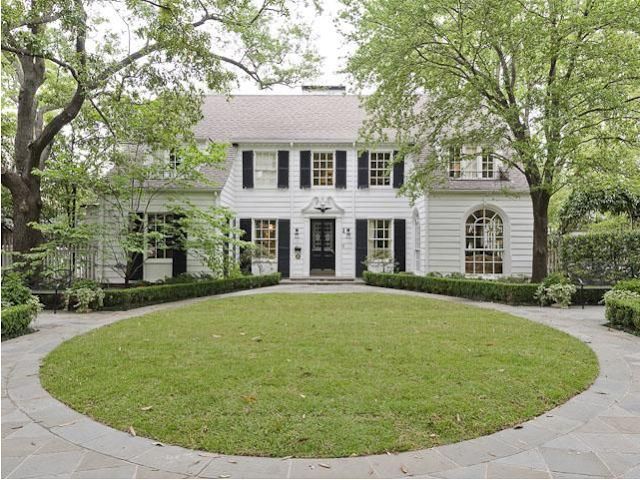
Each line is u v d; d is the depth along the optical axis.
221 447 3.19
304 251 18.50
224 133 19.05
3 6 8.71
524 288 11.20
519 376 4.71
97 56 10.62
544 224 12.32
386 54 11.12
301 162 18.53
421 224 16.80
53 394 4.35
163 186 13.95
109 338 6.70
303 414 3.68
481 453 3.13
